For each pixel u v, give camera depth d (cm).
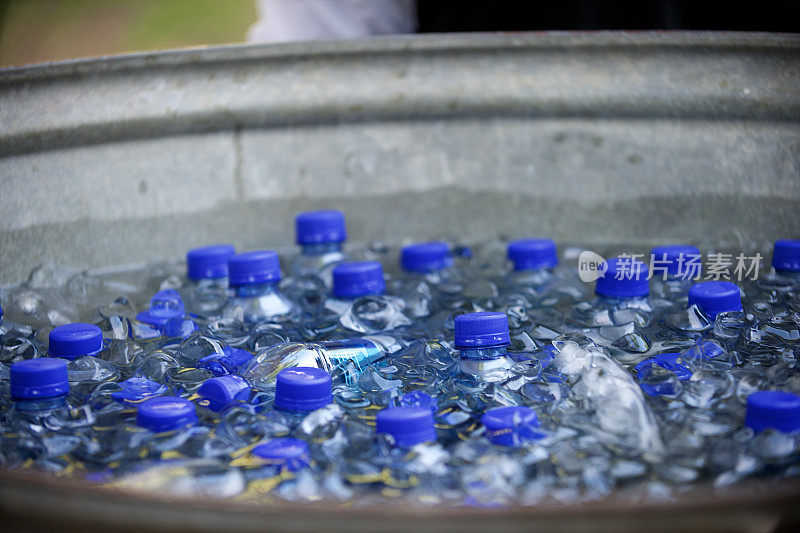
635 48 153
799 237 143
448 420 88
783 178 144
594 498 65
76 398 95
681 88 150
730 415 85
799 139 142
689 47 149
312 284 142
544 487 70
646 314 114
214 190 162
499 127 163
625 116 156
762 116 146
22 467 78
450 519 61
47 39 574
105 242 155
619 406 82
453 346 107
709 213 152
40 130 147
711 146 151
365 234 168
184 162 160
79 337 104
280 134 163
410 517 61
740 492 64
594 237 162
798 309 115
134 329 119
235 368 104
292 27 247
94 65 150
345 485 72
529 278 143
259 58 157
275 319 127
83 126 150
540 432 81
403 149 165
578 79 156
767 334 106
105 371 102
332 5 239
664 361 97
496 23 228
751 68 145
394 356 108
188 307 131
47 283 141
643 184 157
